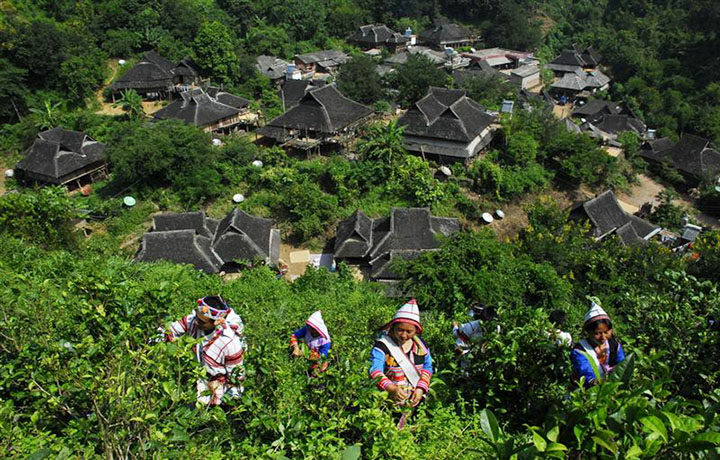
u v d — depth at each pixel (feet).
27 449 13.79
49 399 14.74
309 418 15.34
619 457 11.03
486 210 117.50
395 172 117.29
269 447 14.89
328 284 63.10
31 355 16.17
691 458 11.28
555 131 137.39
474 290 45.52
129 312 17.81
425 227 97.30
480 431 17.97
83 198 113.70
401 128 121.80
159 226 95.35
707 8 243.60
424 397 19.63
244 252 92.58
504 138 134.10
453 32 263.49
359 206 111.86
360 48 254.06
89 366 14.65
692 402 12.90
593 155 130.72
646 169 152.25
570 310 47.73
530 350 19.30
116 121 148.77
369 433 15.46
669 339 20.97
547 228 99.25
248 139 138.21
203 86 166.81
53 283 27.86
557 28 288.30
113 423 13.96
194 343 16.25
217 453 14.61
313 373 17.28
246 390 17.53
